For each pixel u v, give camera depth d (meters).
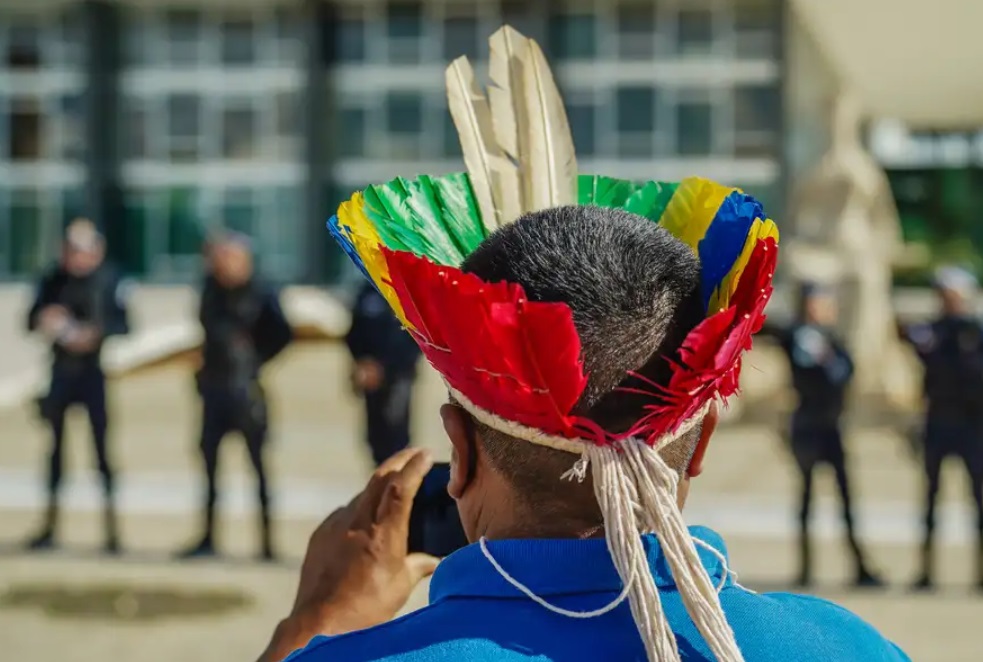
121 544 9.69
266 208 24.62
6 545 9.57
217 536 9.27
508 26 1.78
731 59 23.33
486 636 1.26
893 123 27.05
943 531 10.89
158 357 19.86
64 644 6.99
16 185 24.58
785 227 19.30
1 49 24.45
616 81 23.62
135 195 24.77
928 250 27.92
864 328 17.11
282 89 24.50
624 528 1.24
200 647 6.98
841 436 8.69
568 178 1.70
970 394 8.70
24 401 18.66
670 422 1.29
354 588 1.68
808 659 1.32
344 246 1.48
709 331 1.25
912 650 7.18
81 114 24.28
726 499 12.28
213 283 9.08
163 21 24.55
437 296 1.24
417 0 23.91
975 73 20.61
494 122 1.73
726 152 23.42
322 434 16.17
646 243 1.36
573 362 1.22
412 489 1.68
